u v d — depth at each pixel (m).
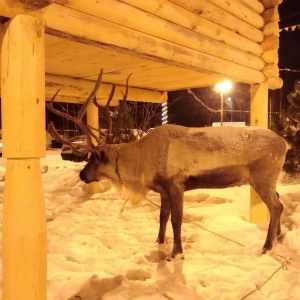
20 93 2.49
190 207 6.51
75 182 8.73
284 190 6.96
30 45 2.52
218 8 4.59
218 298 3.33
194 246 4.71
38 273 2.58
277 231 4.69
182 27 4.11
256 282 3.65
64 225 5.58
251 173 4.38
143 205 6.66
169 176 4.30
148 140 4.45
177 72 5.55
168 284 3.59
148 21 3.62
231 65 4.89
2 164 12.62
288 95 9.27
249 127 4.52
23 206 2.53
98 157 4.68
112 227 5.54
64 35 3.02
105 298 3.24
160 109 14.47
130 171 4.54
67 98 7.44
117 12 3.31
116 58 4.59
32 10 2.60
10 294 2.54
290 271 3.91
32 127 2.54
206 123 18.67
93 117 7.60
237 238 4.91
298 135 8.91
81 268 3.99
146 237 5.07
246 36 5.22
